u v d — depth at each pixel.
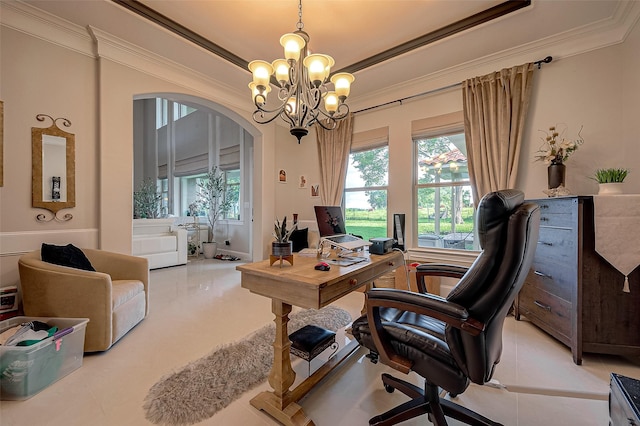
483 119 2.82
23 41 2.26
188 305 2.87
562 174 2.29
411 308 1.06
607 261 1.78
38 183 2.35
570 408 1.42
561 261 1.99
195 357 1.85
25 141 2.29
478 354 0.96
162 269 4.59
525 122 2.65
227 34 2.55
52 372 1.57
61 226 2.46
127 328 2.15
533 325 2.41
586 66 2.40
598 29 2.31
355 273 1.42
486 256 0.94
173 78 3.12
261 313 2.65
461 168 3.14
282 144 4.50
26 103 2.29
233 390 1.52
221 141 6.00
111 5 2.18
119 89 2.73
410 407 1.26
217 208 6.05
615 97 2.29
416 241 3.42
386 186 3.72
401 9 2.20
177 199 7.32
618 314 1.79
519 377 1.67
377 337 1.19
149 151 8.22
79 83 2.54
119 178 2.75
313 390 1.56
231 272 4.37
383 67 3.00
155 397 1.45
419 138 3.37
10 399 1.43
